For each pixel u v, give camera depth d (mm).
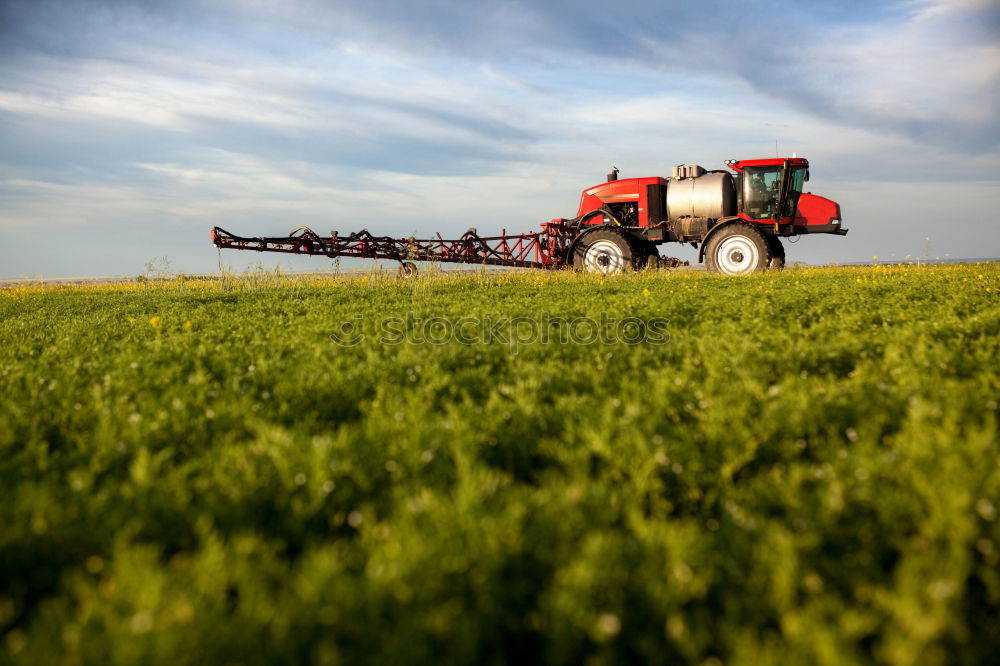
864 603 1842
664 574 1906
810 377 4219
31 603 1974
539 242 19469
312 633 1638
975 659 1646
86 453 2967
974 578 1996
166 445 3129
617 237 17516
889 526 2207
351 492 2543
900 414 3260
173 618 1627
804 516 2227
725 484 2676
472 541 1999
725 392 3643
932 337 5465
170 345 5758
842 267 18766
